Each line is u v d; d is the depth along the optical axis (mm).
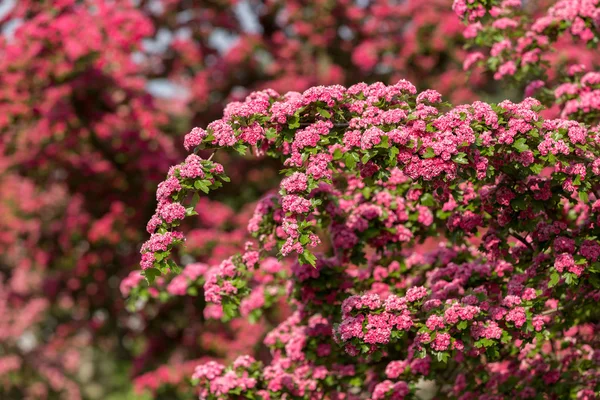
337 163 6055
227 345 14203
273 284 8078
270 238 6984
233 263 6996
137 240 14875
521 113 5492
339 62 18016
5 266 19547
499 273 6863
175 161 14602
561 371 7098
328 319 7305
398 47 17484
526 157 5559
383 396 6867
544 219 6359
